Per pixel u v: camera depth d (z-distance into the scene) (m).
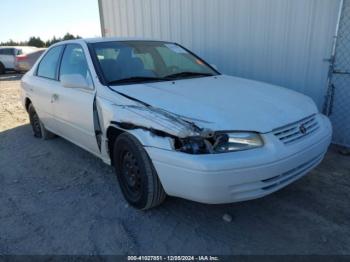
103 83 3.45
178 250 2.63
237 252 2.58
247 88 3.47
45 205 3.42
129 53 3.92
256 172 2.51
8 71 20.95
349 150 4.51
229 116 2.68
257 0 5.25
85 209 3.30
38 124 5.60
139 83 3.53
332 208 3.11
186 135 2.51
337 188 3.47
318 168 3.96
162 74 3.84
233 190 2.51
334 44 4.48
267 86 3.67
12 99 10.14
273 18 5.11
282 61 5.14
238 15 5.57
